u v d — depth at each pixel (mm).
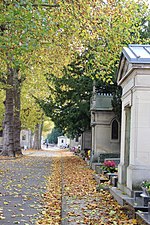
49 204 11344
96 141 25031
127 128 12578
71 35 15750
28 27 11375
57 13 13250
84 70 24594
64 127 30312
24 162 30031
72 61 21719
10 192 13562
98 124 25062
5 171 21688
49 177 19203
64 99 28609
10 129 35812
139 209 8844
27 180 17578
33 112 50750
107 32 15414
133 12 15727
